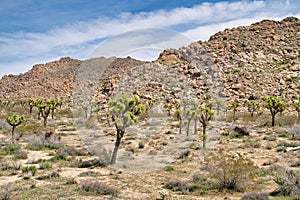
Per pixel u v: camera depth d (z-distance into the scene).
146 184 9.89
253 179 10.02
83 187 9.22
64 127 28.62
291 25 92.38
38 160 13.81
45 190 9.18
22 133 22.78
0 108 46.47
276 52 72.88
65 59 124.38
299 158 14.34
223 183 9.72
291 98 48.84
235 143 18.92
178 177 10.59
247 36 82.50
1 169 12.17
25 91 94.00
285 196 8.78
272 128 27.05
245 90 51.97
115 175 10.84
